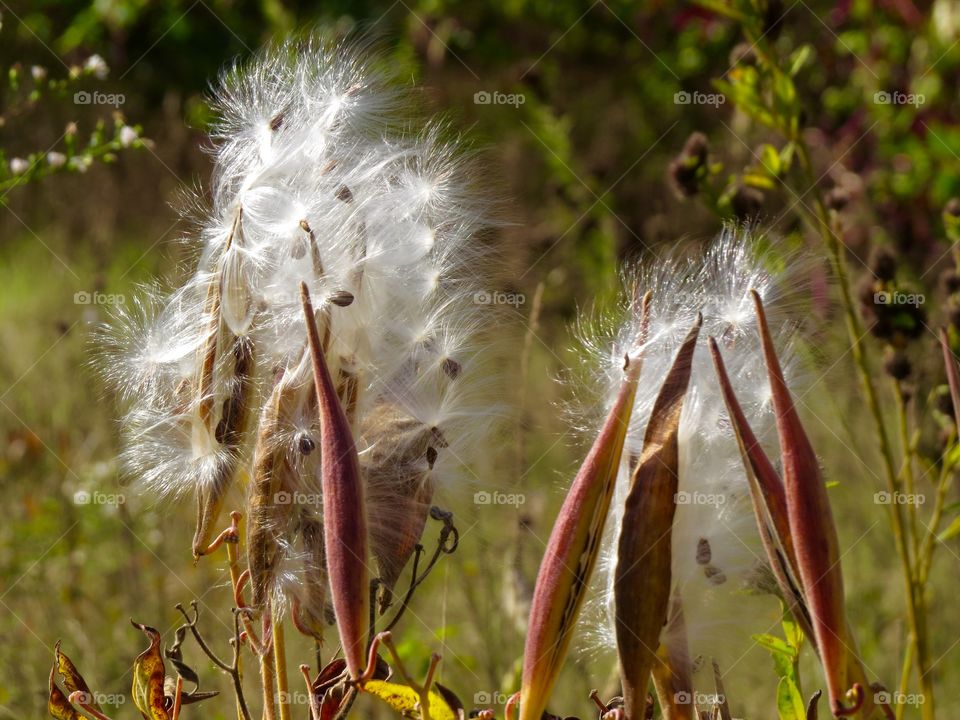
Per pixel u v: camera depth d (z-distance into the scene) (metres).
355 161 1.53
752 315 1.44
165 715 1.55
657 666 1.37
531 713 1.31
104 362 1.64
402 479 1.45
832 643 1.23
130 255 6.68
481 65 8.56
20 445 4.61
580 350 1.58
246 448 1.47
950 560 3.70
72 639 3.34
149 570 3.67
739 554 1.39
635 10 8.69
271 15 6.47
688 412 1.38
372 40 1.71
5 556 3.84
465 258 1.57
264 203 1.46
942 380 3.22
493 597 2.95
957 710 3.06
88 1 8.88
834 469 3.99
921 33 5.92
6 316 6.34
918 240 5.44
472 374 1.52
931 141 5.59
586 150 8.02
